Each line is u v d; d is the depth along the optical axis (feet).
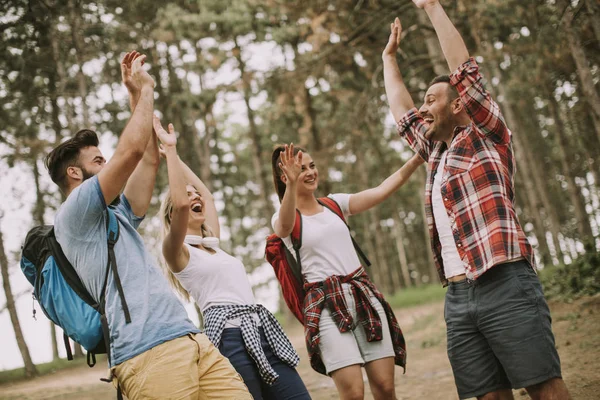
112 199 9.30
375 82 42.01
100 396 30.81
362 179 66.49
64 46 43.96
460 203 10.50
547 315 10.07
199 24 58.08
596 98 29.27
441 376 23.71
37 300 9.66
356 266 13.26
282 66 46.29
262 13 58.44
